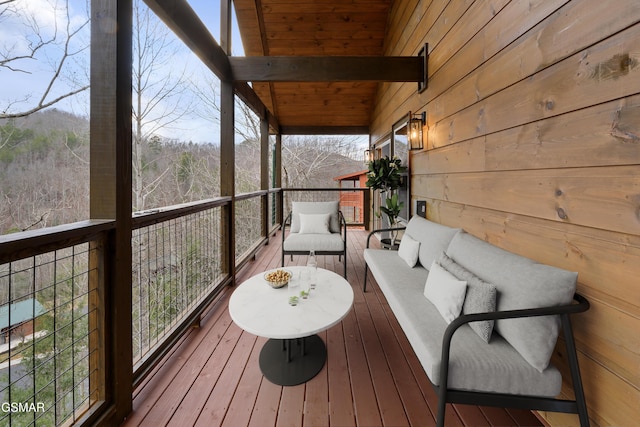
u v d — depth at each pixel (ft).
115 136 4.33
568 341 3.60
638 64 3.01
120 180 4.43
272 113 20.07
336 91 18.74
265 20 14.83
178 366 5.76
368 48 16.14
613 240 3.34
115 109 4.33
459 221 7.24
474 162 6.48
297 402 4.83
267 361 5.83
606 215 3.41
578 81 3.75
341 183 37.29
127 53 4.57
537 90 4.50
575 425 3.94
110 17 4.31
